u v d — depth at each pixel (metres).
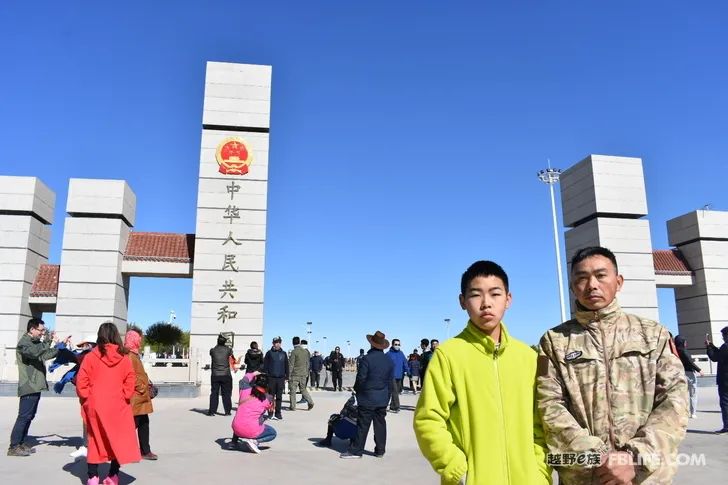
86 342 9.09
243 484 6.70
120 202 28.53
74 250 27.84
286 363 13.62
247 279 28.31
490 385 2.83
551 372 2.92
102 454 6.30
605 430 2.71
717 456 8.08
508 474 2.69
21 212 28.42
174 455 8.48
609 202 31.98
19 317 27.14
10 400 16.70
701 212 33.47
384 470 7.54
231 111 29.88
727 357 10.30
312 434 10.91
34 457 8.16
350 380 31.30
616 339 2.88
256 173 29.48
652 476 2.55
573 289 3.10
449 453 2.69
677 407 2.64
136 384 7.98
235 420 8.86
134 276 29.75
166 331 40.53
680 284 33.12
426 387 2.90
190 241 30.28
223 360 13.87
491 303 2.92
